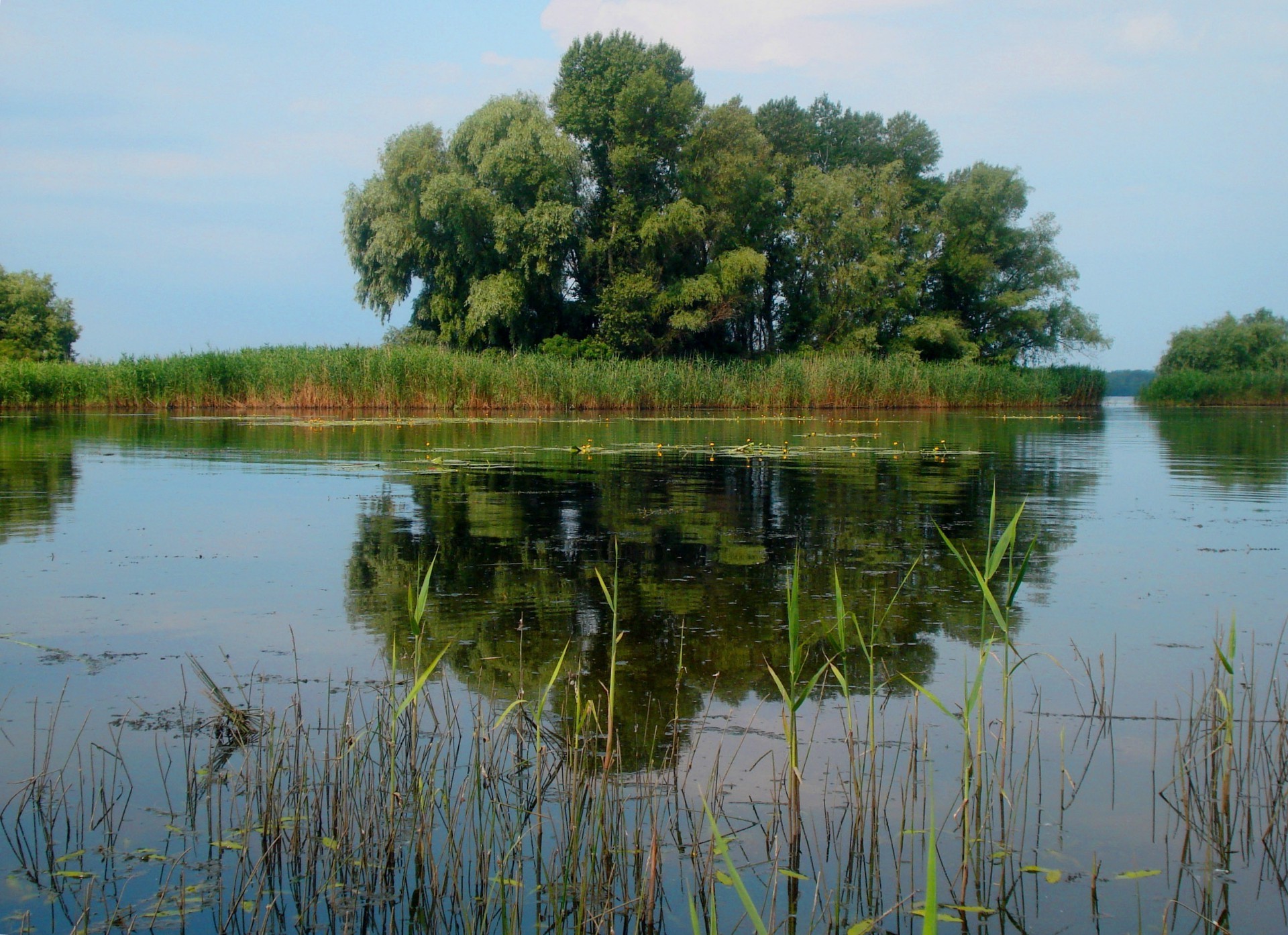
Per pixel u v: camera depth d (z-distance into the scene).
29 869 2.70
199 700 3.79
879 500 9.34
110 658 4.28
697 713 3.74
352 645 4.49
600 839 2.71
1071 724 3.71
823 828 2.96
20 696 3.83
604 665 4.25
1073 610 5.23
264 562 6.21
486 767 3.22
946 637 4.74
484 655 4.36
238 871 2.73
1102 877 2.71
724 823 2.98
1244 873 2.74
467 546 6.82
